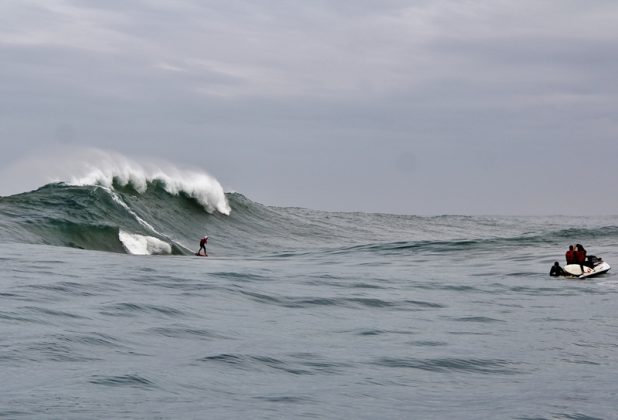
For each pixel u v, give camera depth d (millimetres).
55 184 78250
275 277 46688
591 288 47062
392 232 125125
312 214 143125
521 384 20859
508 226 158500
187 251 70562
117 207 73125
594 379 21609
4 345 21922
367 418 16828
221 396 18016
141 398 17266
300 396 18500
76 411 15875
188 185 94312
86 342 23203
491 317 34156
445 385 20578
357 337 27688
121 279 39562
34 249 54812
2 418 15148
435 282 48375
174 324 27828
